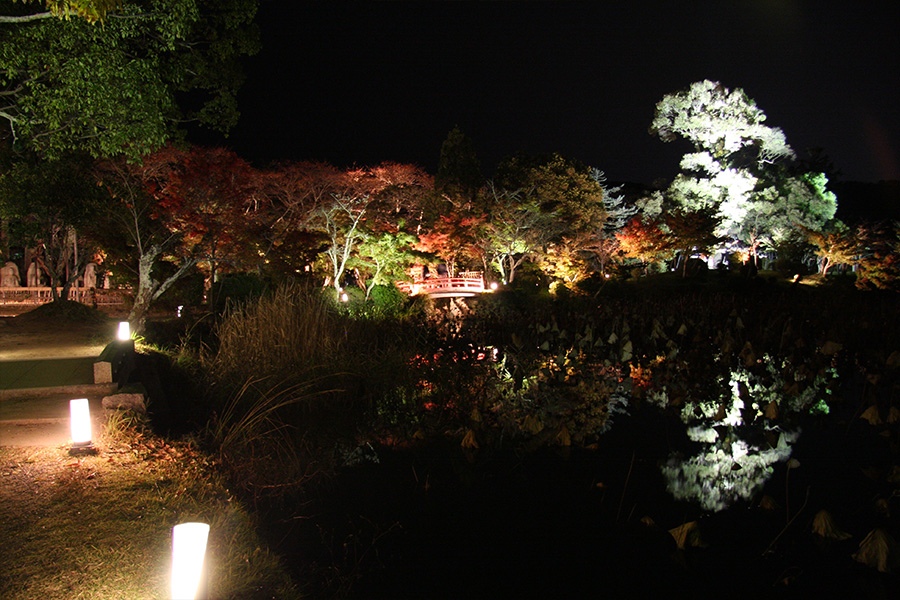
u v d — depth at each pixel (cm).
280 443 669
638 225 3325
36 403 627
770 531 483
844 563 437
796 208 3856
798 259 3794
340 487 567
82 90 780
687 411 826
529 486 570
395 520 498
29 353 897
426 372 977
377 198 2706
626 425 764
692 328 1418
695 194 3906
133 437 538
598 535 477
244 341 941
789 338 1180
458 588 397
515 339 1233
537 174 3541
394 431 743
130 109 822
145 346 1042
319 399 815
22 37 795
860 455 652
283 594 360
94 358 846
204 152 1572
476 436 698
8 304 2255
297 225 2428
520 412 822
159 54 1061
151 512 405
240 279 1727
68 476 448
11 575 324
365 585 398
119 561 342
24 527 375
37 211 1322
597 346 1291
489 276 3409
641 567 429
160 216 1505
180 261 1703
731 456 650
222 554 379
